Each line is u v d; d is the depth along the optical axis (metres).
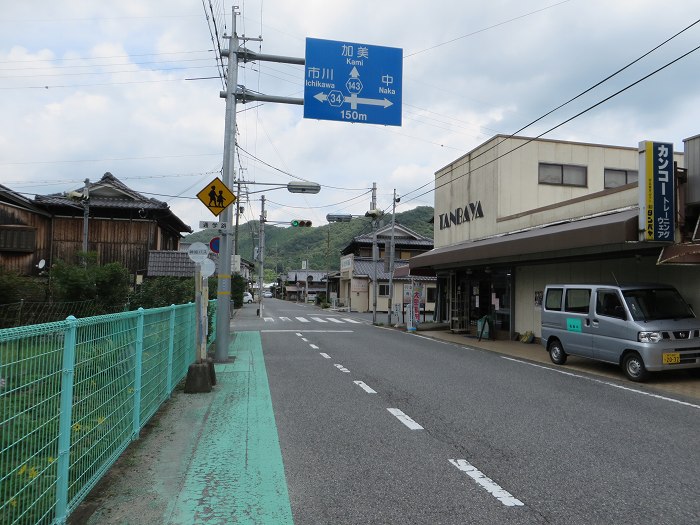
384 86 11.57
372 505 3.71
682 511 3.63
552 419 6.25
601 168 17.67
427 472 4.40
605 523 3.44
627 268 11.98
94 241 26.50
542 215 14.34
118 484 4.07
